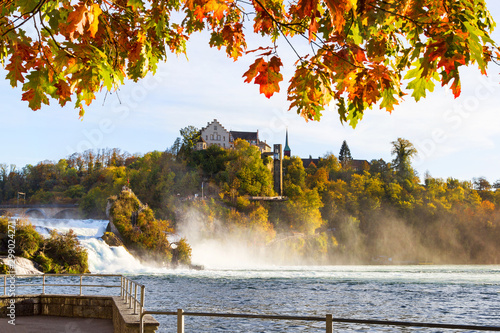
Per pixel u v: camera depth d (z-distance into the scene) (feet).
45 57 14.19
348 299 137.08
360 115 14.43
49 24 13.62
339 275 239.91
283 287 171.63
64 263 233.96
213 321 97.60
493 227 565.94
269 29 15.23
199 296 141.79
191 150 595.06
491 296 145.59
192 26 20.56
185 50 21.91
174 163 531.50
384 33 14.24
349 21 12.98
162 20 19.69
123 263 274.16
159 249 312.09
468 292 156.66
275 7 14.83
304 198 536.42
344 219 570.05
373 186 602.44
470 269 327.06
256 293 151.02
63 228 295.48
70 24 12.09
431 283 190.39
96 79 14.11
